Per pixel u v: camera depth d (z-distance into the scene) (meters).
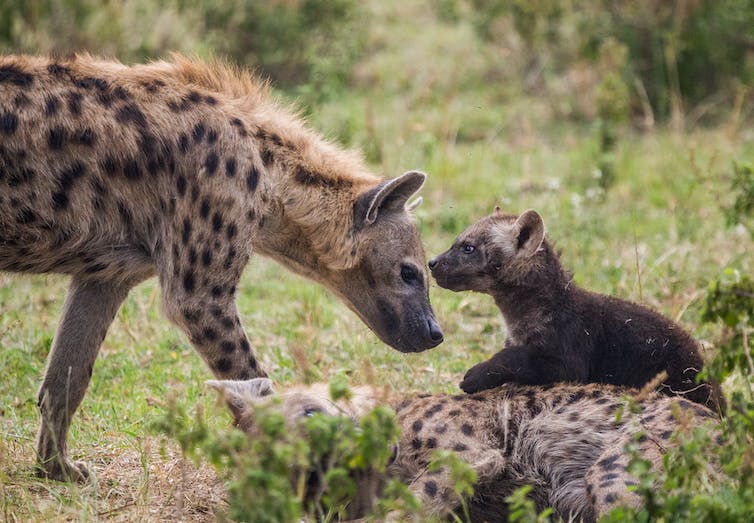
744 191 11.60
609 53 24.25
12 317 14.20
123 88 10.05
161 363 13.34
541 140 22.94
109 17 24.02
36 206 9.60
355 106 23.75
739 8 24.44
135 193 9.96
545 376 10.78
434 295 15.15
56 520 8.92
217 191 9.98
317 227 10.60
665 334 10.82
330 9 26.09
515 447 9.27
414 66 26.81
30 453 10.52
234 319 10.16
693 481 8.20
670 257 15.90
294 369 12.79
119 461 10.41
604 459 8.57
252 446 7.30
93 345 10.40
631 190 19.30
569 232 16.98
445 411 9.35
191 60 10.89
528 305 11.09
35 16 23.08
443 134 21.30
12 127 9.51
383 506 8.25
